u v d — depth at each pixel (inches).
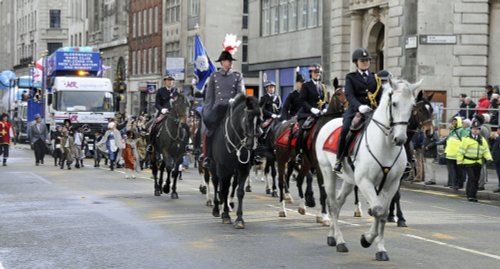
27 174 1186.0
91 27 3730.3
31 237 545.6
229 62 636.1
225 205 614.9
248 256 476.1
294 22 1967.3
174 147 802.2
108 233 563.5
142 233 563.8
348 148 482.0
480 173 920.9
